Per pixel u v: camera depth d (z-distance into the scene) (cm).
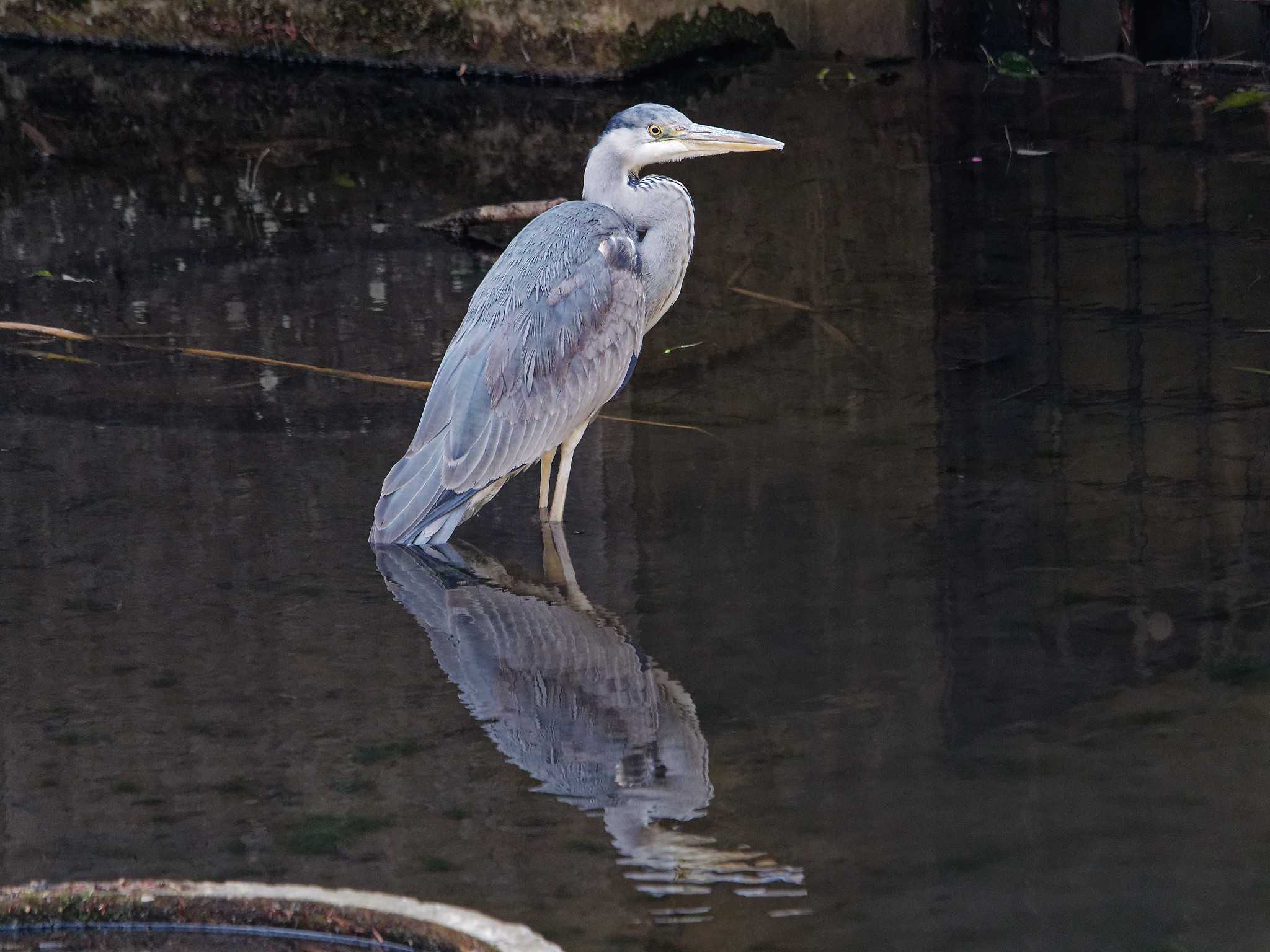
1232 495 1018
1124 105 1998
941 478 1069
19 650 884
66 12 2538
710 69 2308
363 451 1151
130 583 965
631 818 708
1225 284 1388
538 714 802
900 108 2052
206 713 814
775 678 830
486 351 1043
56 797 738
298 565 989
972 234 1570
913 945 611
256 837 702
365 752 775
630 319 1091
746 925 627
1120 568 933
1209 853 663
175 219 1734
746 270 1518
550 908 642
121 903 635
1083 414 1157
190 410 1229
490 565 985
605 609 917
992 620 881
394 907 618
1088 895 639
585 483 1102
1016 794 714
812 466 1099
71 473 1119
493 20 2278
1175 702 786
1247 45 2112
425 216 1709
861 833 689
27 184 1870
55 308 1455
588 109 2114
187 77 2369
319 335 1377
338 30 2394
